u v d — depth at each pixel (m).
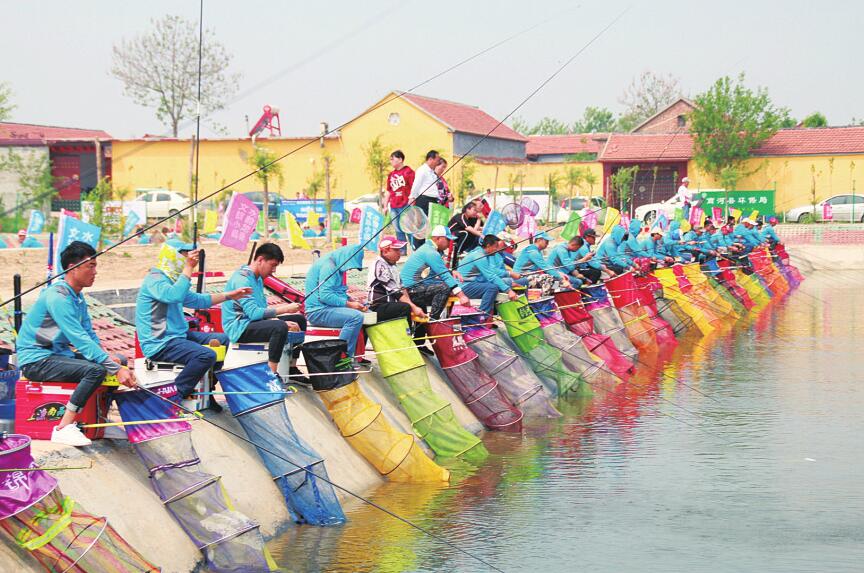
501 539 8.77
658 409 14.30
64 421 7.45
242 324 9.34
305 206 40.16
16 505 6.36
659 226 27.53
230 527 7.92
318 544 8.61
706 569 8.04
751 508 9.69
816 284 33.84
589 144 61.88
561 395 14.95
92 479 7.38
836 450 11.90
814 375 16.81
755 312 26.12
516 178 46.47
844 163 49.69
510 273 16.17
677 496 10.09
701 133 49.25
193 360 8.21
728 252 27.64
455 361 13.12
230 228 9.61
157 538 7.56
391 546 8.58
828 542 8.75
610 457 11.65
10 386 7.83
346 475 10.17
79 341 7.39
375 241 17.20
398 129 47.03
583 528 9.09
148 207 37.91
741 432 12.84
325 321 10.86
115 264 20.67
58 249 8.55
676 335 21.58
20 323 8.63
